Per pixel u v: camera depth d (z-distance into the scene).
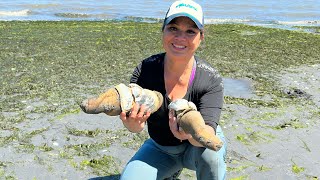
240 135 2.42
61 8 9.48
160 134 1.44
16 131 2.32
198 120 1.22
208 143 1.17
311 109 2.95
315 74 3.91
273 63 4.32
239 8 10.88
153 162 1.46
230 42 5.48
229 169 2.01
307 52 5.05
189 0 1.33
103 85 3.28
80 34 5.64
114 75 3.58
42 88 3.12
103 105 1.22
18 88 3.08
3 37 5.15
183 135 1.30
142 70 1.42
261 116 2.75
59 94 3.00
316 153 2.25
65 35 5.50
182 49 1.32
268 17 9.84
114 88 1.25
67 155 2.07
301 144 2.35
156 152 1.48
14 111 2.63
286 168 2.06
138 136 2.33
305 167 2.08
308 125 2.64
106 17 8.57
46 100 2.86
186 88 1.38
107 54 4.39
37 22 6.70
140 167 1.44
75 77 3.46
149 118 1.42
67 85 3.23
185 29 1.31
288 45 5.49
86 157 2.07
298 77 3.78
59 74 3.53
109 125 2.47
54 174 1.89
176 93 1.38
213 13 9.95
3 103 2.76
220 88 1.39
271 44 5.51
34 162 1.99
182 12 1.29
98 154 2.10
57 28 6.13
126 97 1.24
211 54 4.63
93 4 10.25
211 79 1.38
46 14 8.66
